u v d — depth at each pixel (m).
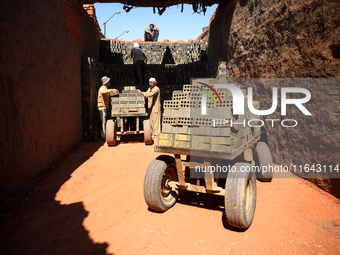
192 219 3.37
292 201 3.76
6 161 3.87
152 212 3.62
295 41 4.52
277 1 5.11
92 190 4.53
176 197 3.95
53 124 5.82
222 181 4.39
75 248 2.81
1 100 3.76
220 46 9.54
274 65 5.33
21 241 2.96
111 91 8.05
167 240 2.91
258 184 4.42
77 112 7.68
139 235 3.04
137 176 5.14
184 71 10.66
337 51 3.58
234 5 7.80
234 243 2.80
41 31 5.23
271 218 3.32
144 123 7.80
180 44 12.66
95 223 3.38
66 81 6.73
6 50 3.92
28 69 4.65
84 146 7.64
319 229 3.05
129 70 10.47
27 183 4.56
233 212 2.86
